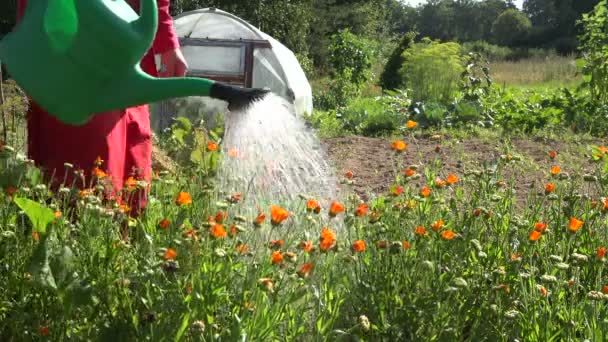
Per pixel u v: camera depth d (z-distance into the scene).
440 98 15.91
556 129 11.91
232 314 2.30
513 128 12.28
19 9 3.39
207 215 3.09
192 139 4.92
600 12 13.23
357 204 3.54
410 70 16.92
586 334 2.63
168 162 4.56
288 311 2.40
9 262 2.60
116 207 2.91
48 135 3.48
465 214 3.33
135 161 3.74
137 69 2.80
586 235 3.44
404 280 2.70
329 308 2.45
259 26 29.08
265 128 2.75
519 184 6.25
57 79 2.79
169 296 2.26
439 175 5.93
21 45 2.82
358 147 9.41
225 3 28.12
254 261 2.54
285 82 12.49
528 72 37.34
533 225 3.46
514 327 2.68
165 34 3.81
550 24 101.56
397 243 2.68
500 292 2.72
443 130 11.53
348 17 43.72
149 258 2.58
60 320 2.46
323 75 38.69
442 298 2.61
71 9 2.74
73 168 3.46
